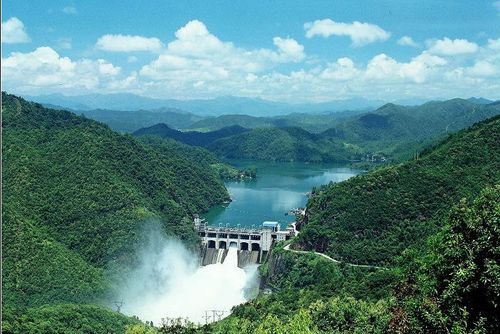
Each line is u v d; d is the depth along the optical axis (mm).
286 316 152625
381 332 68000
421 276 52438
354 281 180625
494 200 49125
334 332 105875
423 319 47656
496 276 44562
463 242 48375
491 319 45812
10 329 133375
